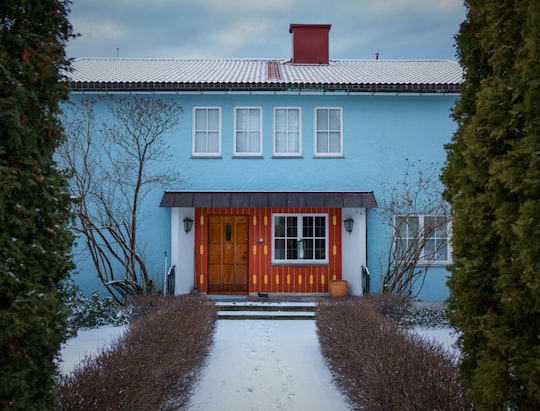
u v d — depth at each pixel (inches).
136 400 174.1
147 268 512.7
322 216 558.9
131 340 250.4
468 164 151.8
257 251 552.7
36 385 136.3
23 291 126.0
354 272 524.1
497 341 135.9
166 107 512.7
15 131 122.7
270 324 436.5
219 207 503.5
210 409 235.0
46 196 134.9
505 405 134.6
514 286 132.6
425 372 185.8
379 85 514.6
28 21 136.3
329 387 267.0
